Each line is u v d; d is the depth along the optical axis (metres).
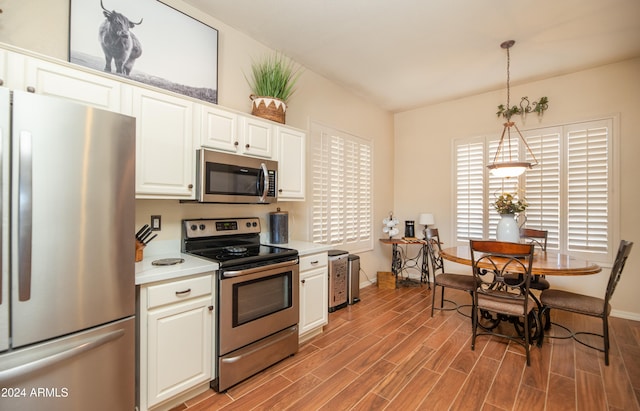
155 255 2.05
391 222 4.27
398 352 2.32
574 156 3.36
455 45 2.85
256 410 1.66
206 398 1.76
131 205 1.44
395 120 4.95
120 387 1.40
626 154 3.07
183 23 2.23
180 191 1.90
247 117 2.31
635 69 3.05
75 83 1.46
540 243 3.22
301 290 2.40
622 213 3.09
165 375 1.59
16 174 1.08
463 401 1.74
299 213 3.24
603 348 2.38
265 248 2.41
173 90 2.16
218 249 2.27
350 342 2.49
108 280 1.34
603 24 2.49
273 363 2.10
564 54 2.99
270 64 2.77
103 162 1.32
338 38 2.75
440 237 4.42
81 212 1.25
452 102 4.33
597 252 3.21
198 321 1.73
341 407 1.69
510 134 3.81
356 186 4.12
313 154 3.42
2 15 1.54
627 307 3.05
